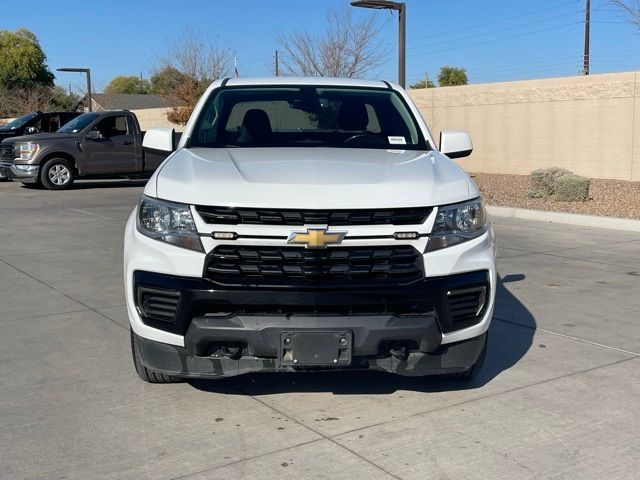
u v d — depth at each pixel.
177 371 3.88
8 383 4.60
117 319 6.12
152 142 5.24
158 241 3.82
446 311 3.81
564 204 13.75
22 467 3.48
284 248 3.68
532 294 7.11
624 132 16.95
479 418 4.09
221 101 5.33
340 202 3.69
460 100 21.23
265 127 5.12
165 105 53.38
